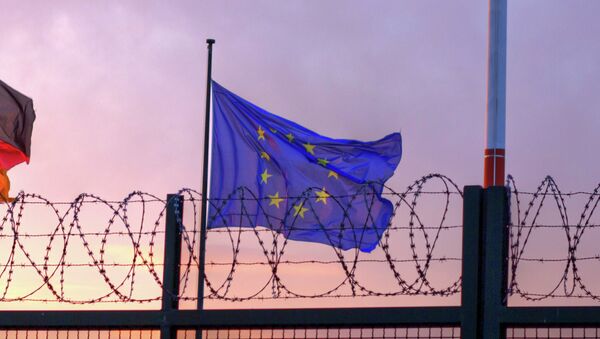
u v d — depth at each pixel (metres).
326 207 17.03
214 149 18.16
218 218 17.62
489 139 17.45
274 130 17.83
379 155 17.25
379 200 16.22
